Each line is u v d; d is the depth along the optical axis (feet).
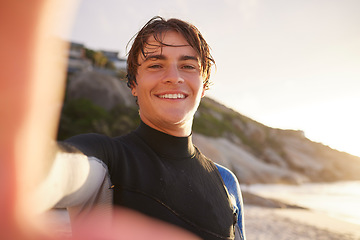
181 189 3.87
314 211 64.23
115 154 3.48
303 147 225.35
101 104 121.49
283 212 57.98
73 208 2.57
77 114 106.83
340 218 58.75
